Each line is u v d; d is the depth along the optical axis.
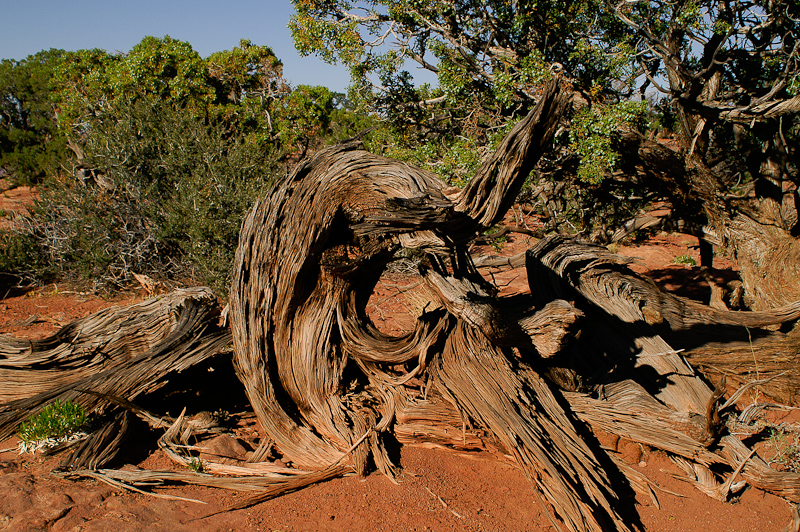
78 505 4.51
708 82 9.09
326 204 5.43
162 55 21.14
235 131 21.52
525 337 5.75
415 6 9.48
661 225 11.05
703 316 8.42
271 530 4.45
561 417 5.80
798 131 9.33
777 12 8.29
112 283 12.38
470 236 5.16
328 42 9.98
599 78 8.66
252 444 6.00
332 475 5.29
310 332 5.90
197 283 12.43
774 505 5.55
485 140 9.85
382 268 6.21
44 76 32.41
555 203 10.92
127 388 6.05
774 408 7.43
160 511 4.57
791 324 8.80
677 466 6.03
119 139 13.56
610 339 7.39
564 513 4.68
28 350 6.18
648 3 8.63
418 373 6.23
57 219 13.31
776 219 9.39
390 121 10.55
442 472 5.53
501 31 9.70
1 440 5.58
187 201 12.47
